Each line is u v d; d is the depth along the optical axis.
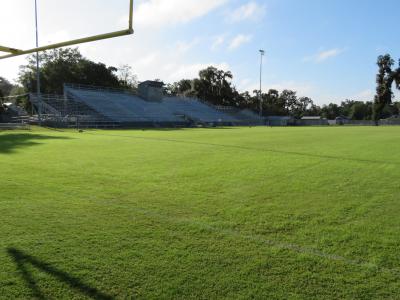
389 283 2.67
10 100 52.97
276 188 5.89
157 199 5.01
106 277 2.69
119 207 4.56
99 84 52.09
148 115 39.97
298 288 2.58
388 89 66.50
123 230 3.70
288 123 66.31
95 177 6.54
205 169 7.70
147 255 3.09
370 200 5.17
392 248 3.34
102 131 23.98
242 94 81.56
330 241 3.50
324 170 7.80
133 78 65.44
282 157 10.05
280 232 3.74
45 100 34.78
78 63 51.09
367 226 3.99
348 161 9.33
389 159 9.83
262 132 26.39
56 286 2.55
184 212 4.40
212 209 4.56
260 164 8.60
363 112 93.94
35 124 27.59
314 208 4.70
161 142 14.68
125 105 40.97
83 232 3.62
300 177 6.92
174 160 9.09
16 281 2.61
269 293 2.51
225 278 2.71
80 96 38.31
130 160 8.92
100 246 3.27
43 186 5.67
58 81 48.41
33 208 4.43
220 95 72.94
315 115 104.62
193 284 2.61
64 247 3.23
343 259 3.08
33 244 3.29
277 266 2.92
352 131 30.34
